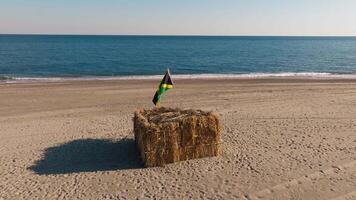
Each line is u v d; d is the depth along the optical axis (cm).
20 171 964
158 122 989
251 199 778
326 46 12850
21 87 2498
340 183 850
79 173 945
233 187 836
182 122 970
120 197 803
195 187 840
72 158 1058
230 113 1600
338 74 3806
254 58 6538
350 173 905
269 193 804
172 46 11969
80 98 2070
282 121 1429
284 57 6812
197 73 3988
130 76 3547
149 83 2755
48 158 1061
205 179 880
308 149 1083
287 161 987
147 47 10981
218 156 1023
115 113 1661
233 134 1252
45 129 1387
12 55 6412
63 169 975
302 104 1792
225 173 912
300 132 1266
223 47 11594
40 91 2319
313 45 13900
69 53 7338
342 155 1029
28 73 3784
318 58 6512
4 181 900
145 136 948
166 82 1143
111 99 2038
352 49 10412
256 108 1706
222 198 784
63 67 4472
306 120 1440
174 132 962
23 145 1185
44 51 7862
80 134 1305
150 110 1116
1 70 4034
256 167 947
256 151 1070
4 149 1146
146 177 902
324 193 802
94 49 9238
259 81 2912
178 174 913
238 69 4519
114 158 1048
